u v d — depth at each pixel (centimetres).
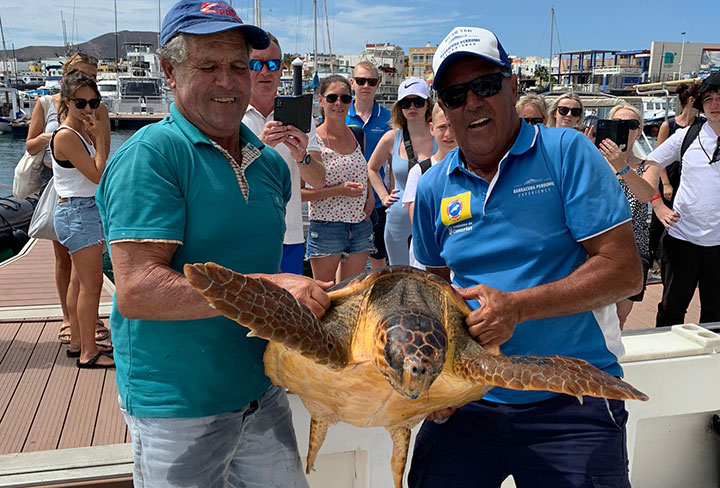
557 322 207
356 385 181
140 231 168
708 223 409
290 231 382
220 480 200
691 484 348
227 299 152
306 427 271
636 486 341
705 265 418
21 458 287
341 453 292
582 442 204
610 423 204
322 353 168
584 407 204
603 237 196
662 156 439
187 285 167
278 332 158
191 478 190
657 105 2031
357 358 183
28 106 4250
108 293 582
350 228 460
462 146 210
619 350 219
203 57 178
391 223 466
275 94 380
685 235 421
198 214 182
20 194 463
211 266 152
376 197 543
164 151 176
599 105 978
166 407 186
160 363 187
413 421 207
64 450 296
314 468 290
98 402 356
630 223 200
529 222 205
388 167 560
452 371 185
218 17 179
